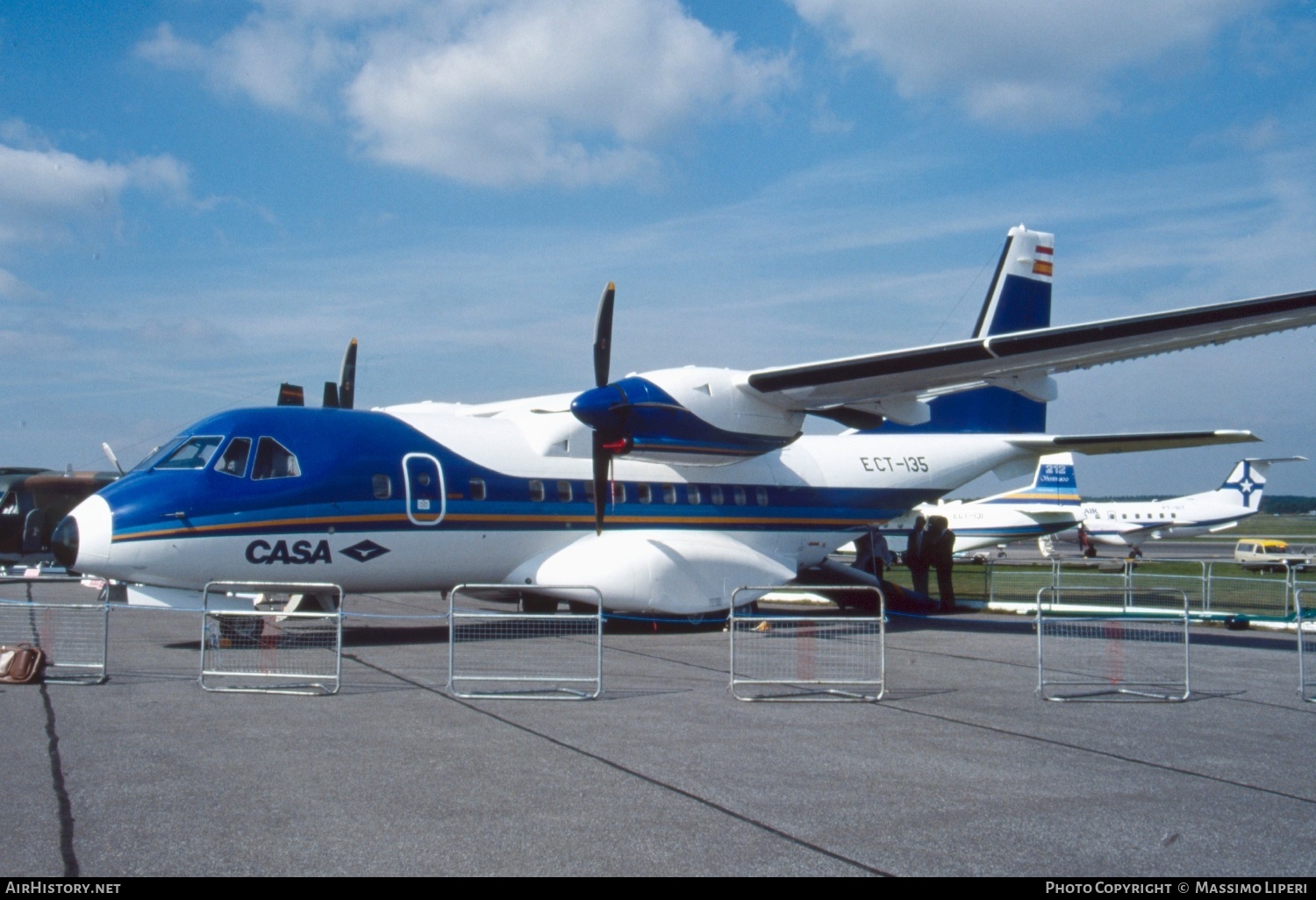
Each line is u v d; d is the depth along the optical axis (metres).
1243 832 5.18
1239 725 7.90
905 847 4.91
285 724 7.41
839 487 16.78
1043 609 17.44
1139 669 10.78
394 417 13.43
